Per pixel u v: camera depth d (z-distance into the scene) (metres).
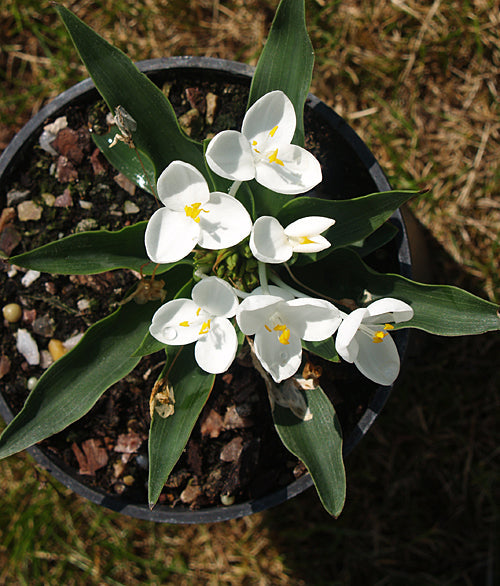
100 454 0.37
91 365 0.30
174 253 0.28
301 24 0.28
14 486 0.49
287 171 0.28
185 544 0.49
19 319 0.38
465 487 0.48
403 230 0.34
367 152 0.35
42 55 0.51
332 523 0.49
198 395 0.30
